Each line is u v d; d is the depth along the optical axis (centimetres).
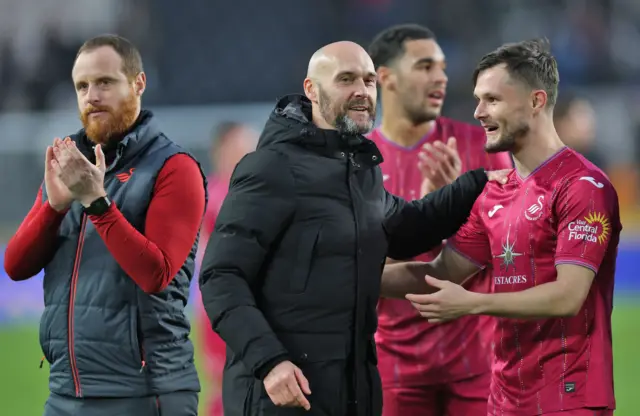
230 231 1347
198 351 3703
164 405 1479
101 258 1463
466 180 1505
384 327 1861
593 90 5825
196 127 5212
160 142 1523
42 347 1510
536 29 6744
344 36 6812
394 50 1898
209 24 6744
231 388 1388
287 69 6694
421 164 1697
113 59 1511
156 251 1423
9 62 6588
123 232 1404
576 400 1374
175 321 1508
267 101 6631
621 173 5497
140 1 6781
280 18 6775
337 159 1393
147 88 6556
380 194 1450
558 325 1386
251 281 1352
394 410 1867
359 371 1379
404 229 1486
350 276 1373
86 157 1534
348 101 1386
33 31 6819
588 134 2645
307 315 1355
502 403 1441
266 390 1309
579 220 1357
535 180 1416
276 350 1289
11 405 3034
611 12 6856
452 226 1519
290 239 1362
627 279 5156
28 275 1528
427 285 1570
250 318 1305
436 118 1928
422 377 1842
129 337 1455
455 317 1359
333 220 1366
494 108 1422
